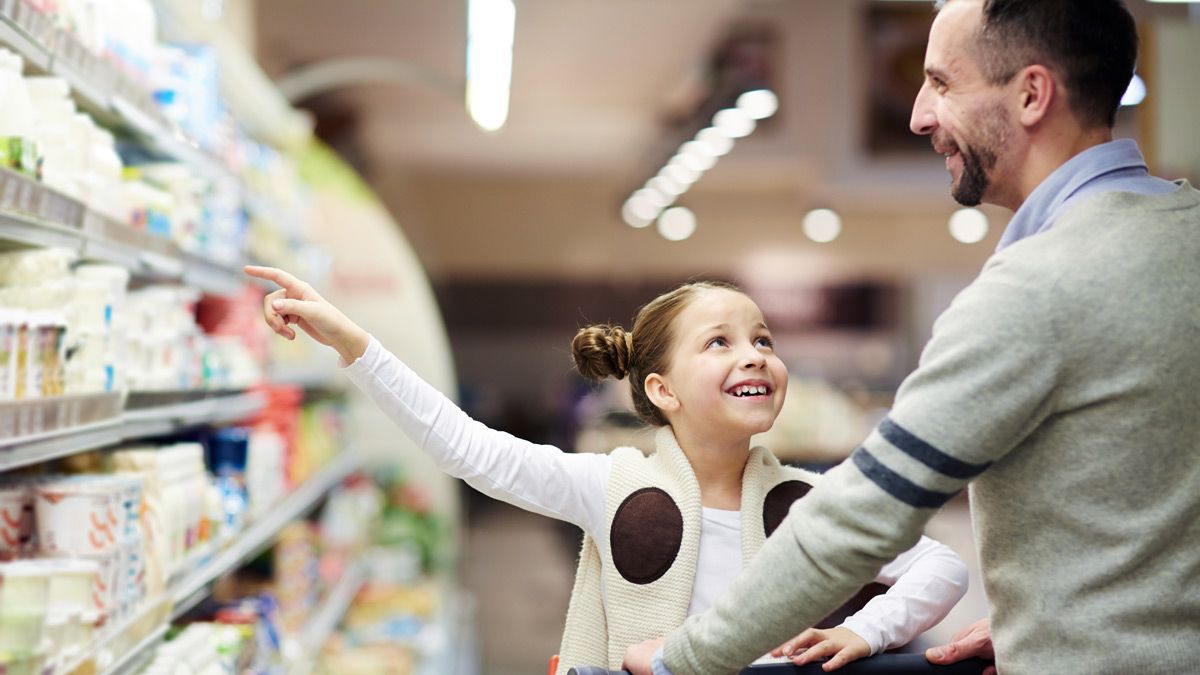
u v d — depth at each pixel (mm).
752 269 18109
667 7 8727
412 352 7184
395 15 8539
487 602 8891
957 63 1604
